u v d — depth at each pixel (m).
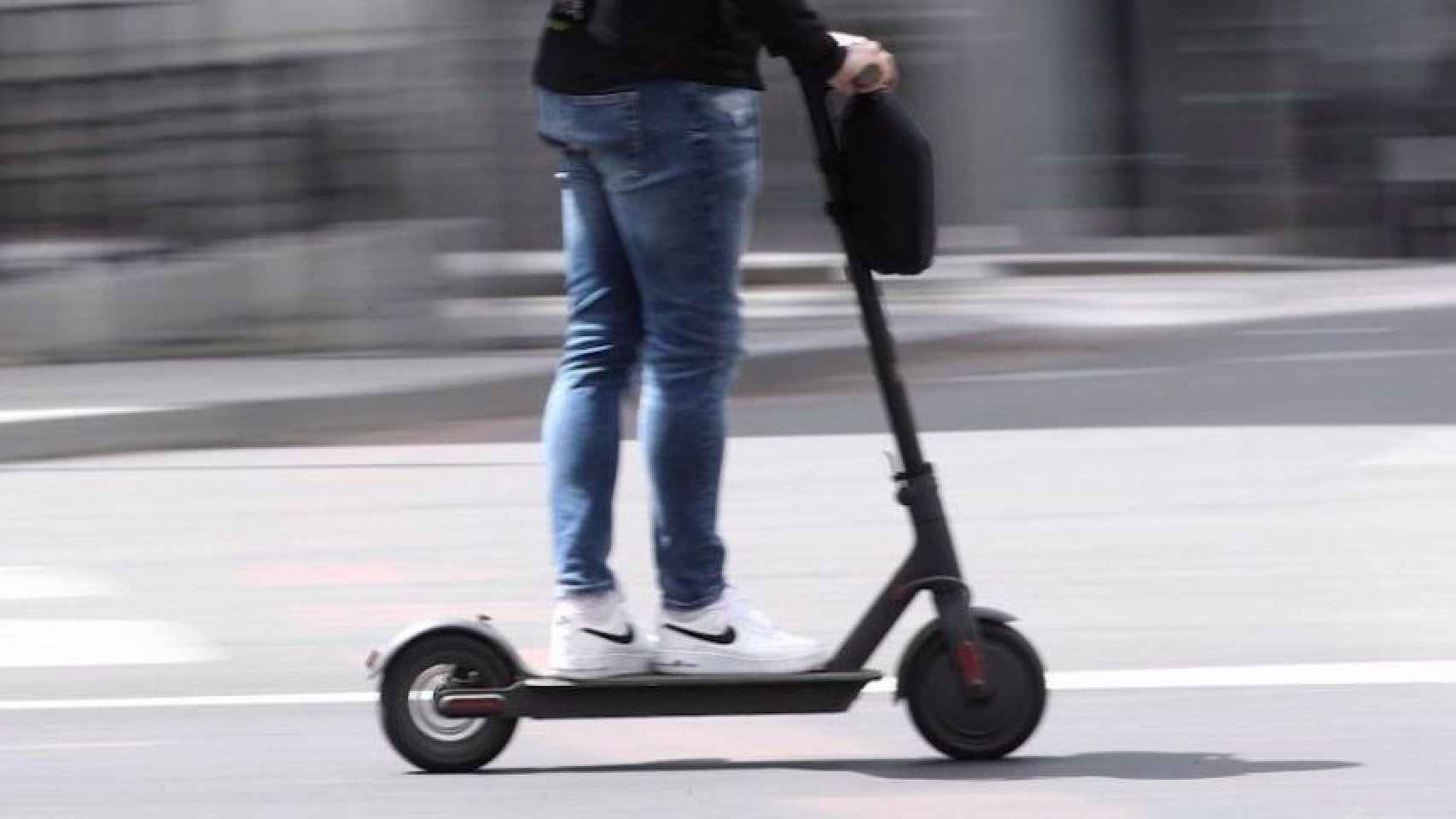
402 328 41.81
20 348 41.91
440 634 14.02
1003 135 51.47
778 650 13.98
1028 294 48.25
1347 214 54.91
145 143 42.59
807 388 36.81
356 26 42.38
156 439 32.78
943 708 13.96
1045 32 51.84
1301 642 17.94
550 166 42.16
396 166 42.31
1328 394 33.88
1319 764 14.00
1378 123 55.12
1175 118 53.28
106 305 42.09
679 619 14.00
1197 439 29.70
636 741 15.02
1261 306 47.12
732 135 13.73
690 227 13.73
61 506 27.09
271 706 16.64
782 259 45.19
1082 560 21.89
